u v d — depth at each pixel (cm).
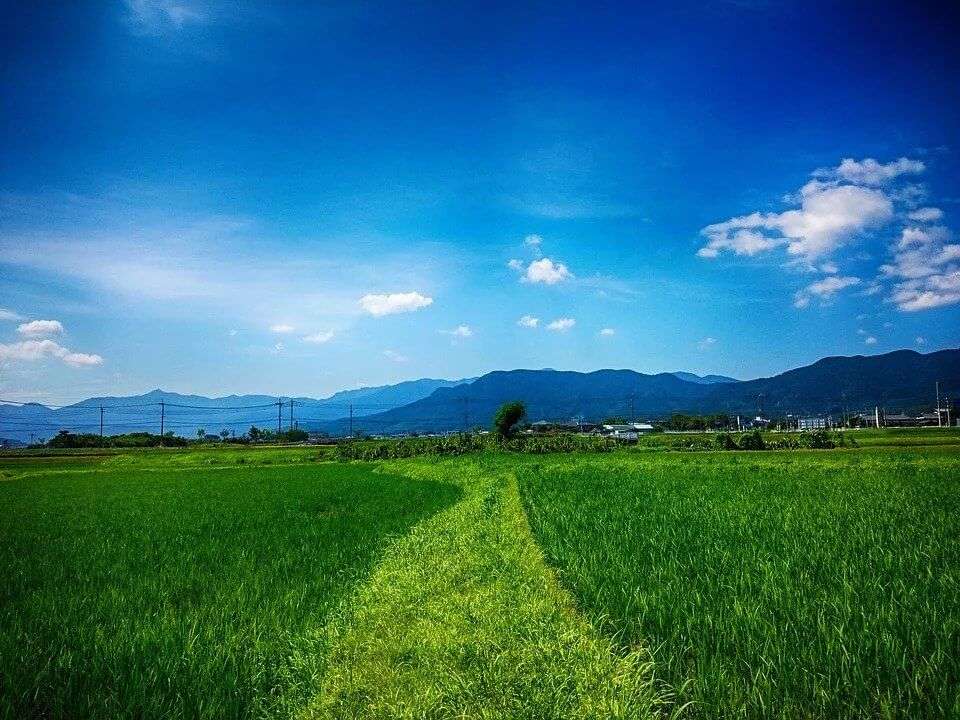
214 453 7338
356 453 6391
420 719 534
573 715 509
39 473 5078
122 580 1012
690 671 556
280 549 1256
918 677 512
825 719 475
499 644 679
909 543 1083
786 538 1167
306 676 616
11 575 1064
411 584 988
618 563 964
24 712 522
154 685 556
